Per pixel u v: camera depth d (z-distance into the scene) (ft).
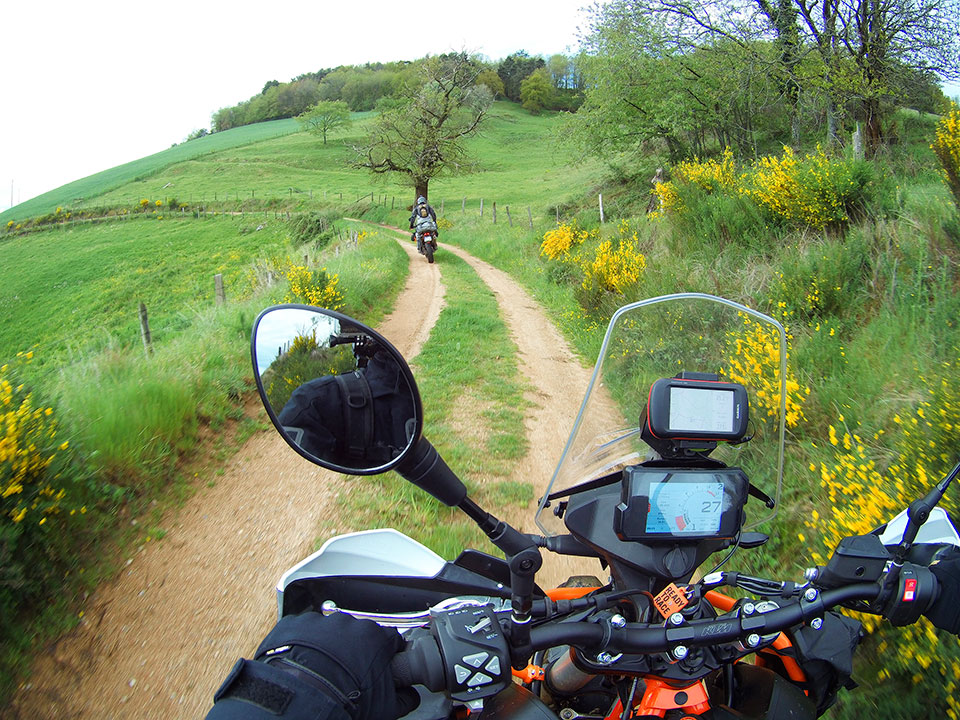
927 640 9.61
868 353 20.17
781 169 35.40
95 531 16.22
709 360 7.42
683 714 5.43
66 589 14.58
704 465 6.00
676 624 5.19
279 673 4.16
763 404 7.45
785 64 69.56
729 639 5.19
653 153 102.01
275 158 323.37
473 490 18.79
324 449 5.49
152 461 19.84
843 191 31.96
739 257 32.73
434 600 6.91
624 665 5.48
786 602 5.35
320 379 5.52
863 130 64.75
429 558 7.11
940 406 14.30
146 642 13.35
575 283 52.44
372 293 50.83
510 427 23.84
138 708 11.74
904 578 5.12
